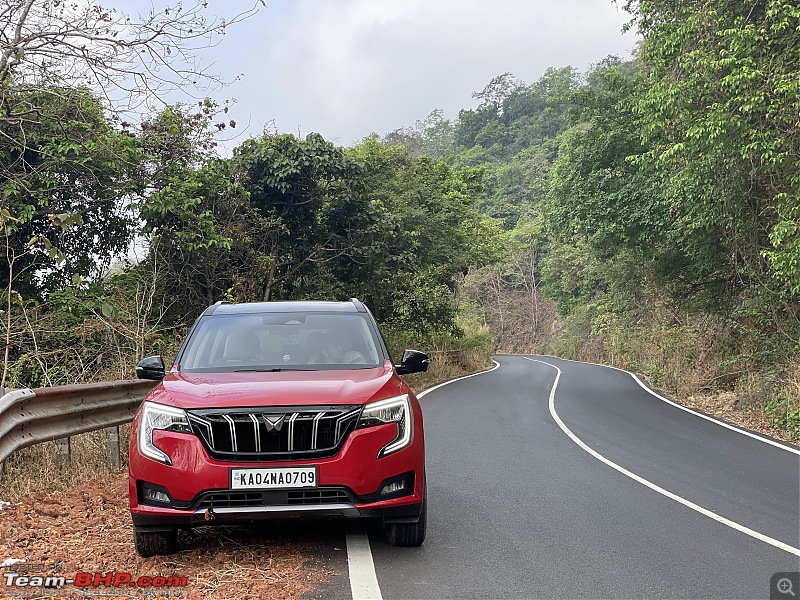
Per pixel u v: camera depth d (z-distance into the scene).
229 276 17.59
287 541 5.77
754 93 12.48
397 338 25.81
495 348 81.62
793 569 5.25
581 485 8.21
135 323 12.83
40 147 13.82
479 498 7.49
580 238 38.34
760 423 14.75
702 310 22.84
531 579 4.98
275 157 18.78
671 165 17.20
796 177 12.75
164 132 16.00
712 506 7.25
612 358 47.88
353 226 20.39
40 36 11.80
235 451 4.96
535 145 104.56
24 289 14.62
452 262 29.27
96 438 8.68
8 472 7.20
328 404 5.07
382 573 5.06
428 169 29.95
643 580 4.98
